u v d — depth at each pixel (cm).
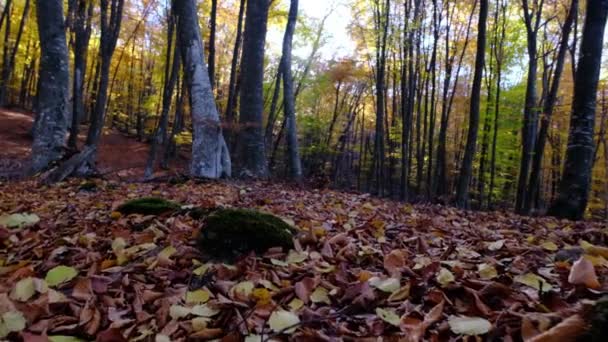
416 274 210
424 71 1838
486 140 1806
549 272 195
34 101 2564
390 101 2809
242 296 194
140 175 1578
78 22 1263
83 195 552
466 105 2288
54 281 218
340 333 161
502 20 1708
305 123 2747
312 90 2553
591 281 159
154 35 2392
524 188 1266
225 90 2569
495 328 144
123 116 2820
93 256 257
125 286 213
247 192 622
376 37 1655
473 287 181
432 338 148
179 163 2167
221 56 2381
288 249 260
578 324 112
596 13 600
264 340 154
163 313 182
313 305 190
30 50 2505
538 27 1370
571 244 306
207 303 189
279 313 173
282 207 462
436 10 1698
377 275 213
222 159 809
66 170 736
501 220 516
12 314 174
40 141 789
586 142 600
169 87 1380
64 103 810
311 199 595
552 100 1177
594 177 2114
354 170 3753
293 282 216
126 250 258
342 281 209
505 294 170
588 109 603
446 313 167
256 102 964
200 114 773
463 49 1873
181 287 215
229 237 260
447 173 2738
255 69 965
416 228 365
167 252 250
